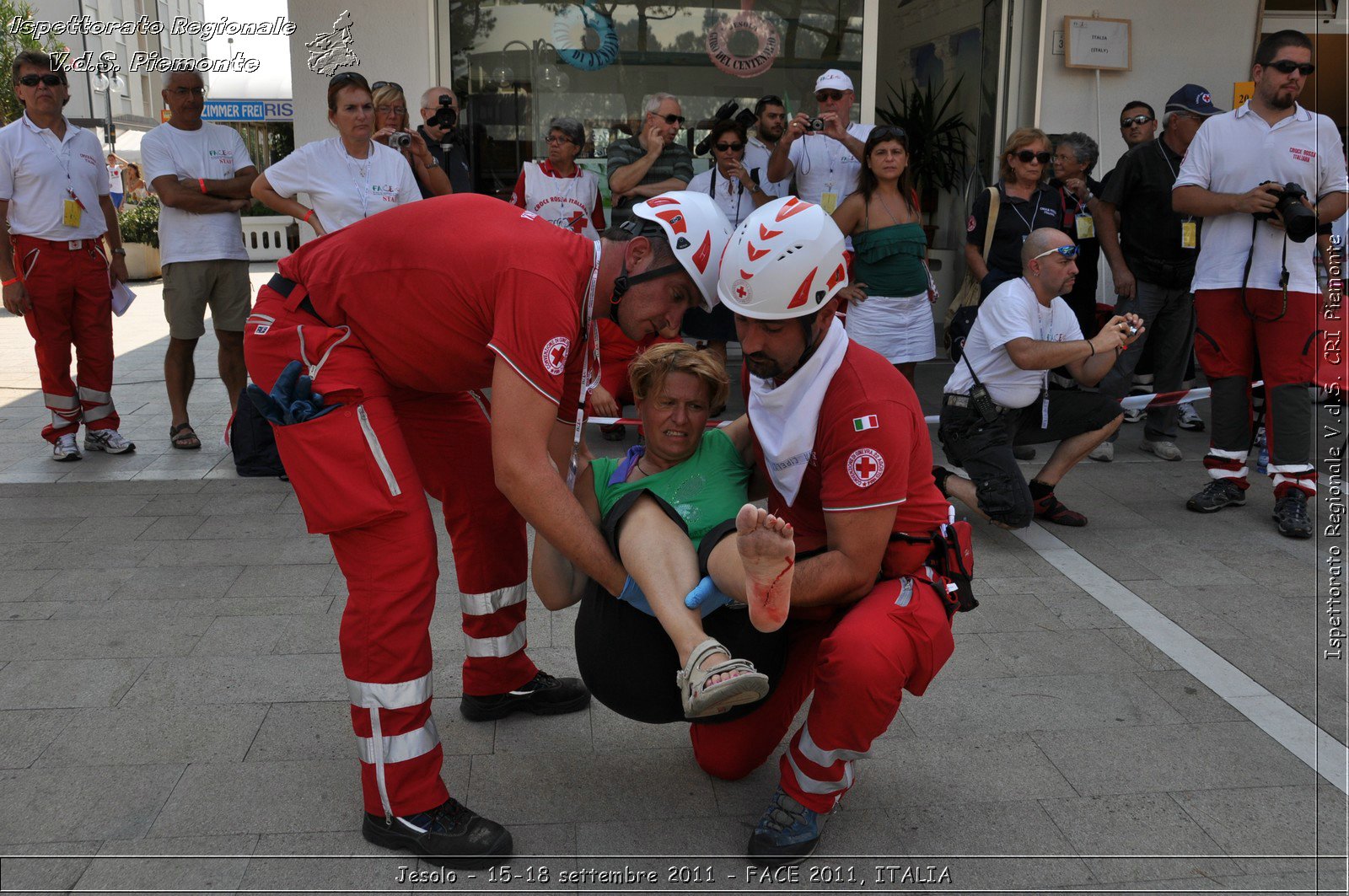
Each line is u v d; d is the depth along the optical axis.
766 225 2.27
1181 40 7.52
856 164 6.23
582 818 2.64
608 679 2.57
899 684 2.37
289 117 14.59
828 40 7.46
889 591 2.48
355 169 5.11
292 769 2.82
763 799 2.73
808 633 2.65
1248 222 4.70
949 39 8.48
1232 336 4.84
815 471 2.48
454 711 3.16
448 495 2.92
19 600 3.86
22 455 5.81
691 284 2.42
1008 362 4.39
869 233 5.39
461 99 7.21
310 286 2.48
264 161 17.52
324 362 2.42
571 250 2.37
